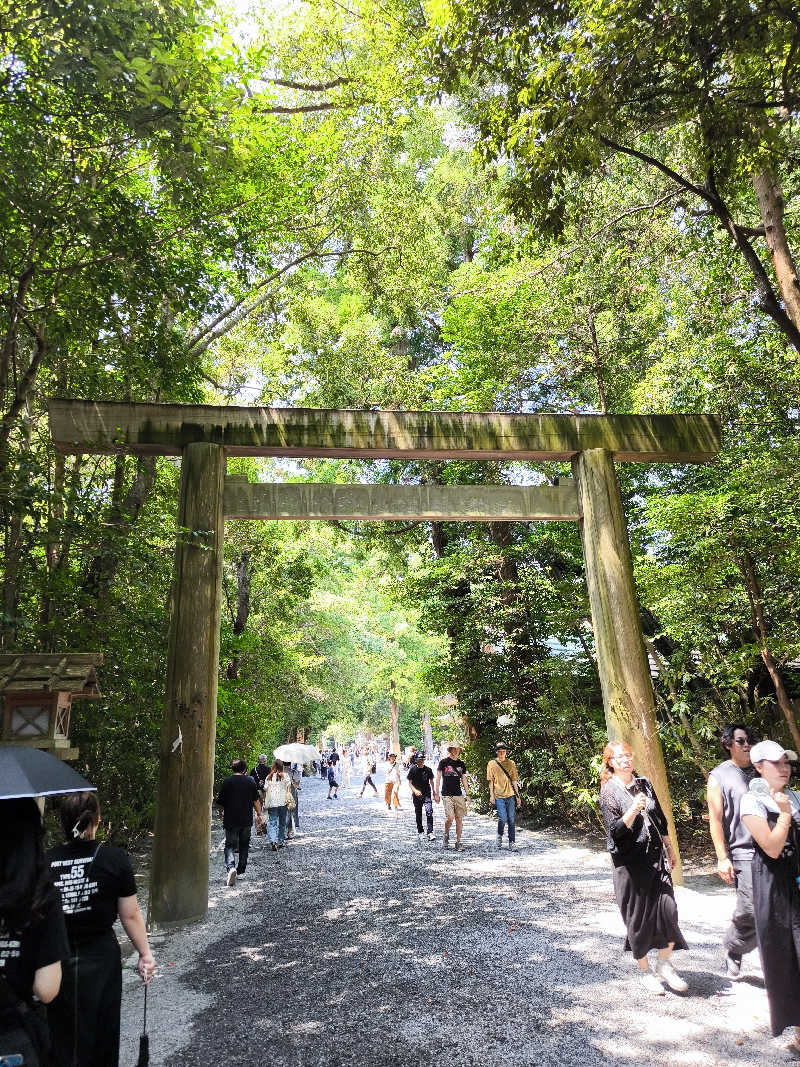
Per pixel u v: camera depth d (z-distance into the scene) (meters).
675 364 10.30
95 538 6.36
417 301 16.67
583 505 8.66
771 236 7.64
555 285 11.48
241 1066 3.59
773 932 3.43
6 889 2.07
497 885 7.76
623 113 7.05
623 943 5.38
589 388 13.70
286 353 17.19
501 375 13.21
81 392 9.47
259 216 11.16
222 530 7.95
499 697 13.99
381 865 9.39
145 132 6.34
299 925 6.44
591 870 8.42
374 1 11.88
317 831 13.50
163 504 11.98
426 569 15.61
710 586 8.75
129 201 7.00
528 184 7.04
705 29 5.89
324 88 14.19
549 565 13.98
